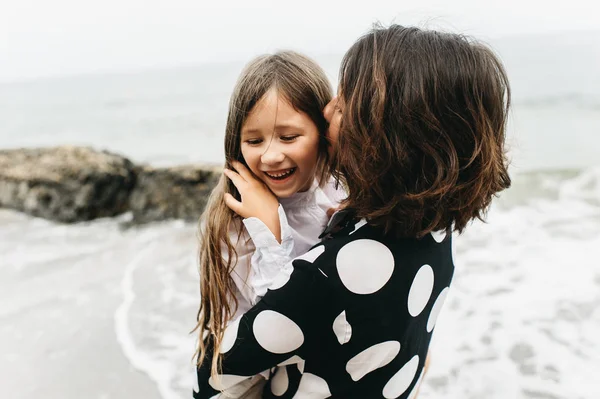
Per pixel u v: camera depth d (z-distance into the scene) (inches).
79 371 139.6
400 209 45.6
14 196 304.3
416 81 43.7
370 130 45.4
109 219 300.4
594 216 250.2
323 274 46.0
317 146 60.2
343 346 48.3
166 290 192.1
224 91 1307.8
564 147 438.6
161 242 253.8
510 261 200.7
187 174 298.2
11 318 172.2
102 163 311.3
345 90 48.6
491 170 47.8
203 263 63.7
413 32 46.6
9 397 129.6
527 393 121.9
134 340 154.4
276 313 47.5
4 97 1763.0
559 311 158.7
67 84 2209.6
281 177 60.4
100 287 197.3
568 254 203.0
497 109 47.3
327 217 69.9
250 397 61.9
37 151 328.5
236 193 64.7
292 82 57.7
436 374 131.4
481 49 46.9
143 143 741.9
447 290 57.2
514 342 143.3
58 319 170.6
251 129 58.8
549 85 749.9
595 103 619.8
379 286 46.9
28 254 239.6
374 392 51.2
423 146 44.3
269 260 58.2
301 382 52.3
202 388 58.5
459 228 50.8
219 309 60.4
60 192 300.2
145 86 1658.5
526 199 287.3
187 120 914.1
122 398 127.3
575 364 131.7
